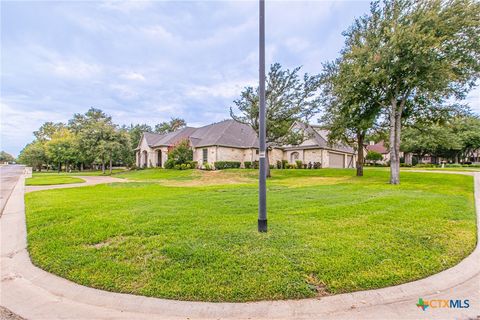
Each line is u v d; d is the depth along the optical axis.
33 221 6.33
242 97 20.30
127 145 34.91
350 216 6.19
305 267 3.57
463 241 4.64
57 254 4.30
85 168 49.59
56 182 18.73
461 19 11.99
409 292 3.17
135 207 7.60
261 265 3.65
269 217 6.17
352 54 14.04
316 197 9.24
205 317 2.77
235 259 3.82
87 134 32.81
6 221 6.82
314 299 3.01
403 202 7.88
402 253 4.08
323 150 30.56
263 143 5.08
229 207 7.49
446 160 43.94
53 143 44.44
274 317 2.74
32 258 4.33
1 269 4.07
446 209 6.89
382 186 13.02
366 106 16.66
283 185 14.74
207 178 21.27
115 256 4.13
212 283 3.27
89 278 3.52
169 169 30.53
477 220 6.04
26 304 3.11
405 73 13.32
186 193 11.23
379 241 4.52
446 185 13.19
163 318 2.78
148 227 5.41
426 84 12.89
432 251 4.20
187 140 31.28
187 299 3.04
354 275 3.42
